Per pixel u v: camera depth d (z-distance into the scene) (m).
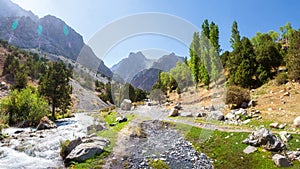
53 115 22.11
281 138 7.87
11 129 15.41
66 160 7.78
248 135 8.44
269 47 18.75
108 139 8.27
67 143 8.78
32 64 50.41
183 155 7.92
